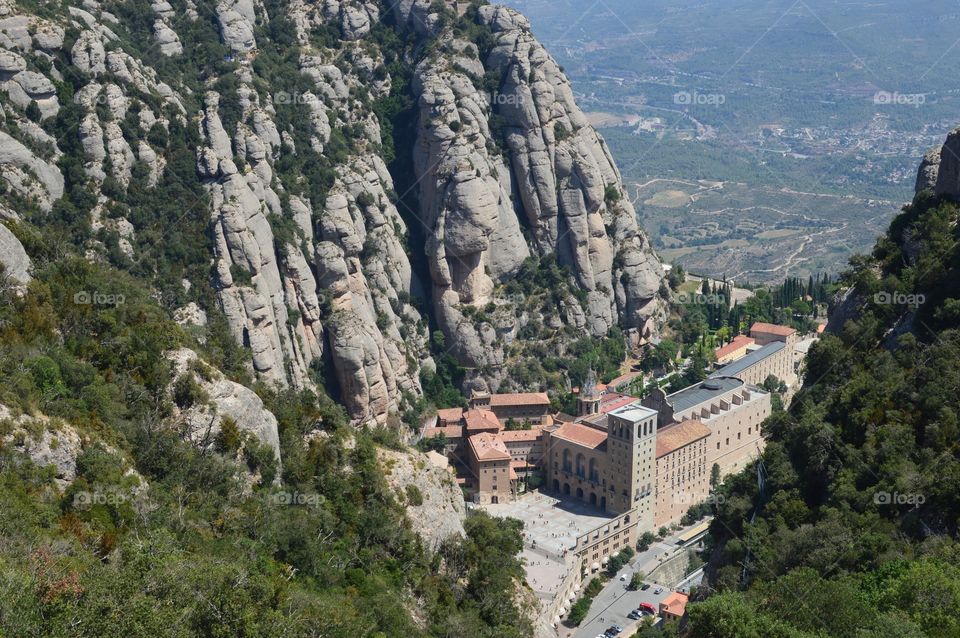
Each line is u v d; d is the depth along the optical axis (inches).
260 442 5236.2
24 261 5241.1
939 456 5142.7
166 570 3895.2
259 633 3922.2
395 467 5728.3
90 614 3521.2
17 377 4416.8
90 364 4923.7
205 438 5036.9
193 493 4724.4
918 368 5629.9
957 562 4621.1
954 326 5743.1
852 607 4426.7
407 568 5236.2
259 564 4495.6
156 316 5600.4
